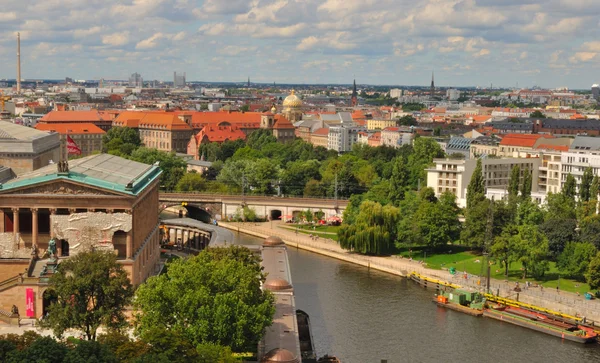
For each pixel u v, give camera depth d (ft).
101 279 598.75
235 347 600.39
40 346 476.95
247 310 594.24
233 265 655.35
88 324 600.80
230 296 592.60
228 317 580.71
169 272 639.35
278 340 642.22
